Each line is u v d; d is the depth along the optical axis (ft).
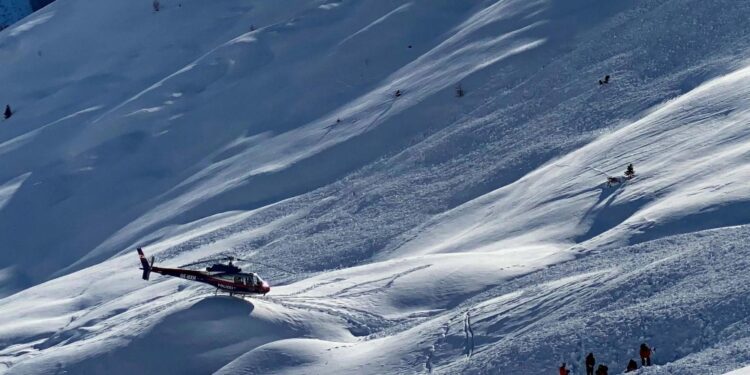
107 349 131.75
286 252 183.73
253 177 240.53
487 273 130.21
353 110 258.78
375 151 231.50
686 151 148.77
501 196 174.19
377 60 285.23
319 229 193.77
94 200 267.18
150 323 133.49
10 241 261.24
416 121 234.79
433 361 107.45
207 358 125.80
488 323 110.63
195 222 231.71
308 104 276.41
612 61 216.13
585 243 128.36
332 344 121.39
